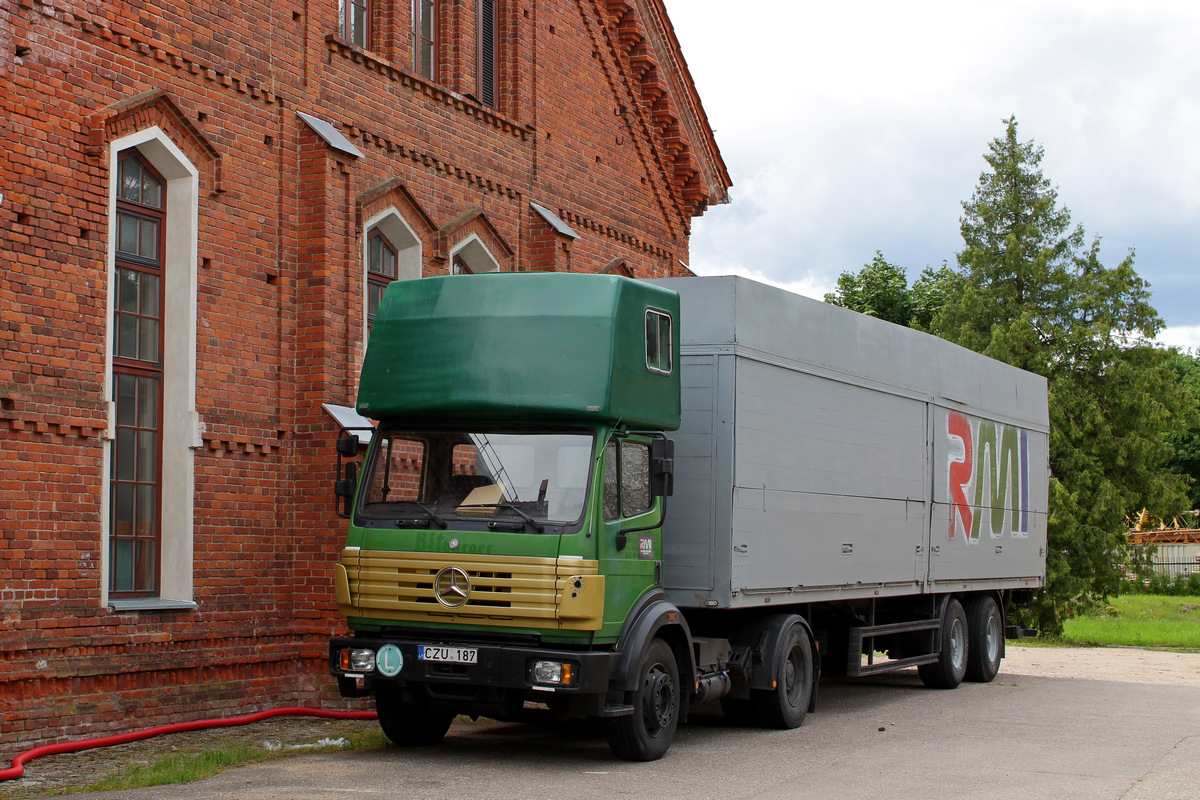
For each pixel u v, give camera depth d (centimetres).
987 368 1756
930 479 1543
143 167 1177
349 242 1342
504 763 985
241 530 1230
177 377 1184
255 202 1266
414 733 1062
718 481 1101
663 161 2053
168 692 1144
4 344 999
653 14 1997
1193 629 3138
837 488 1300
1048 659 2275
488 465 979
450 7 1628
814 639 1301
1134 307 3281
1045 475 1997
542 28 1769
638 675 972
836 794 872
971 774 973
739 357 1118
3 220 1003
